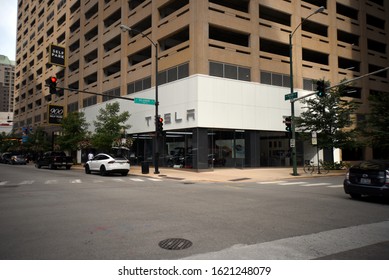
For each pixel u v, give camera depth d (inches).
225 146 1021.2
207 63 965.2
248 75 1053.2
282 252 194.2
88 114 1594.5
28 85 2640.3
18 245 206.7
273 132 1148.5
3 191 493.4
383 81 1530.5
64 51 1899.6
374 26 1565.0
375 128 1079.0
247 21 1054.4
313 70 1232.8
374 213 320.2
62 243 210.8
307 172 934.4
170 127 1045.2
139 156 1240.8
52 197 426.9
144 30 1300.4
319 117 1037.8
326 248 202.5
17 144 2420.0
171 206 356.2
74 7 1889.8
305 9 1227.2
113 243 210.8
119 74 1352.1
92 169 896.3
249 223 271.7
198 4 959.6
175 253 191.5
